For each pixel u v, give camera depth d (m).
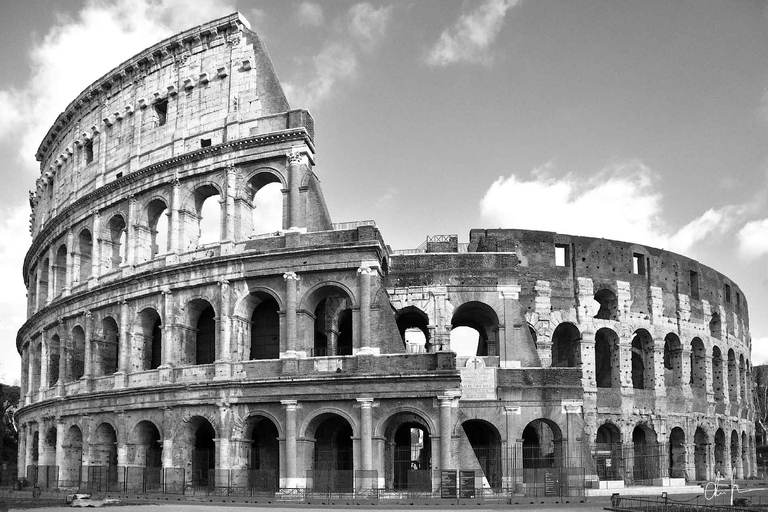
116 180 80.06
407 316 80.44
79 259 87.25
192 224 75.38
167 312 72.56
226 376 67.88
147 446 73.75
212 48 77.44
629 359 84.94
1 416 118.25
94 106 87.94
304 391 65.19
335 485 63.22
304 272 67.62
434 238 78.69
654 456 76.56
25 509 49.81
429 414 62.94
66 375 84.06
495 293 72.94
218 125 75.00
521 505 53.25
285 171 70.94
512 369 71.25
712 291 99.75
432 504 54.41
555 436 71.62
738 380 103.44
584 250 85.25
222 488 65.31
